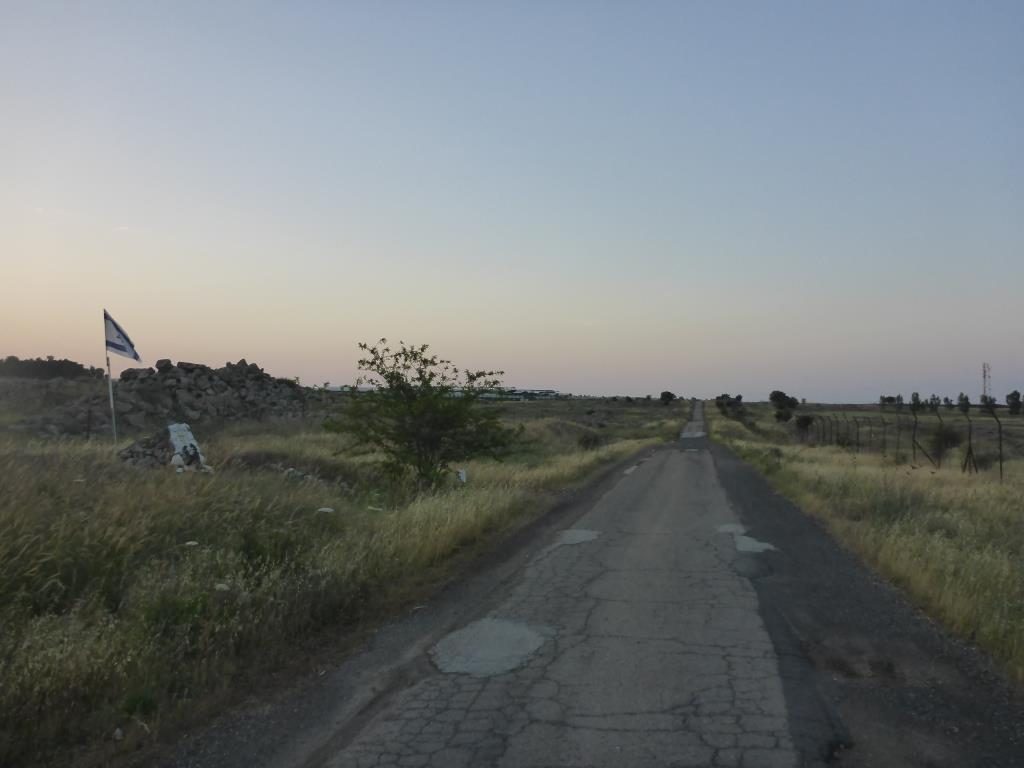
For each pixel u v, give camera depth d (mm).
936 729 4711
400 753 4410
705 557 10383
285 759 4367
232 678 5602
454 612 7520
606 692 5336
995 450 35219
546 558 10289
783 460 28172
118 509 8383
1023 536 10758
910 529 10789
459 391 16094
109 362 18625
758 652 6230
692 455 35781
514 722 4824
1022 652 5863
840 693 5312
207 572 7355
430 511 11414
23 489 8633
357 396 15914
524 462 28109
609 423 82500
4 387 34594
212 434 28422
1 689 4789
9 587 6500
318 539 9172
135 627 5930
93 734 4672
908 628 6934
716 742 4516
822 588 8547
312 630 6781
